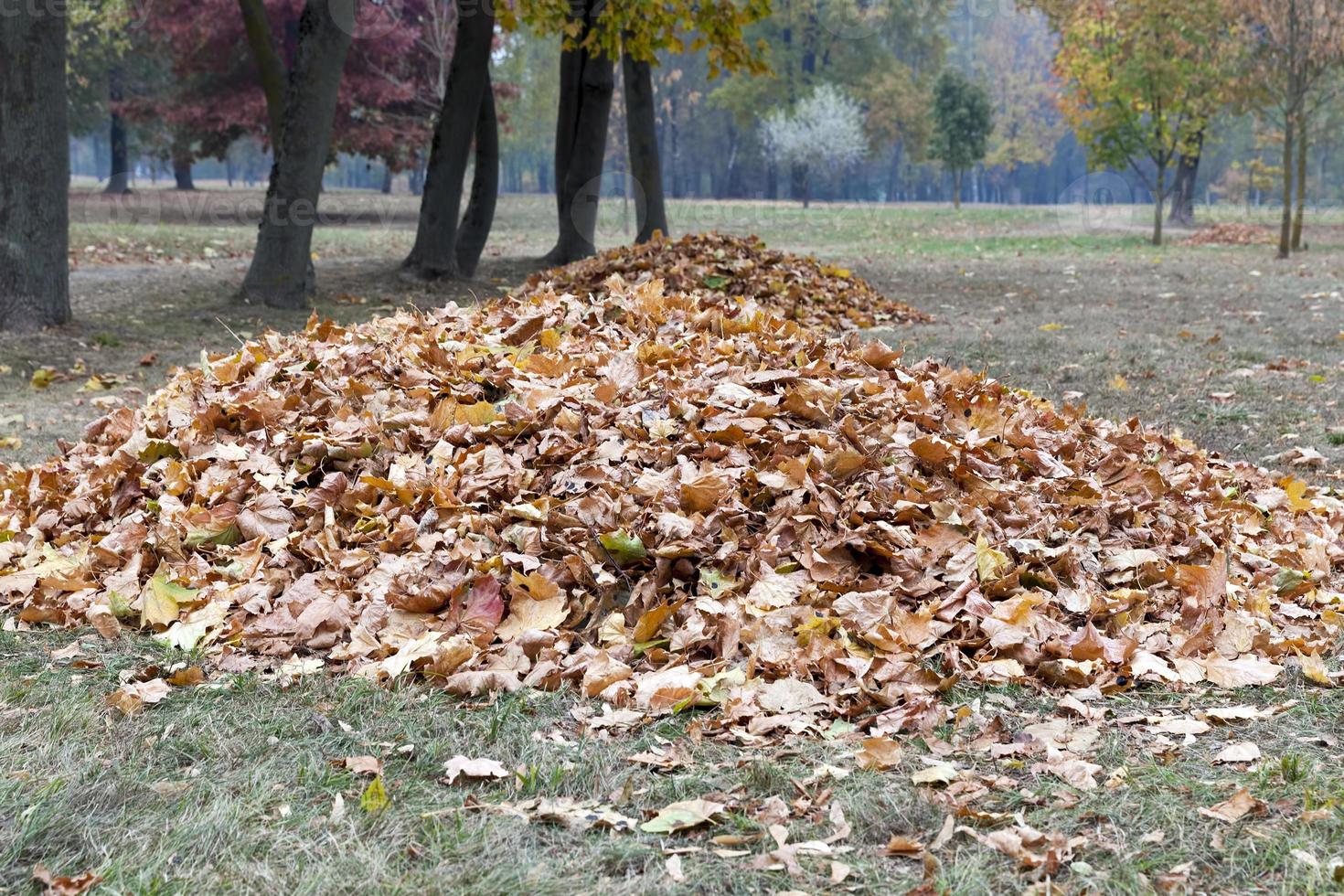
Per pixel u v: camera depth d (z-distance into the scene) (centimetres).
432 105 3011
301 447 443
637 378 479
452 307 611
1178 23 2427
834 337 948
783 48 5803
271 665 342
